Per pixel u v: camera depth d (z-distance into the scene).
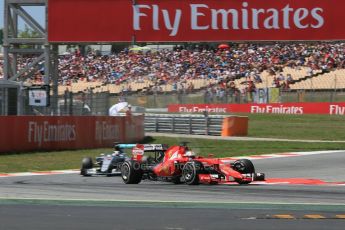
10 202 32.62
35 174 52.22
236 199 34.00
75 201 33.00
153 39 74.12
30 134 68.38
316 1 72.19
